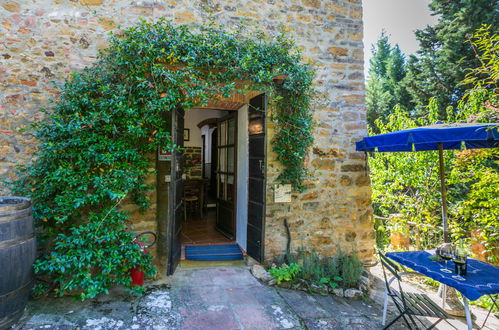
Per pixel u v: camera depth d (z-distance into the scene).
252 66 3.35
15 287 2.23
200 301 2.87
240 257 3.90
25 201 2.43
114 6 3.29
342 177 4.17
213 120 5.37
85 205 3.00
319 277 3.48
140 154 3.20
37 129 2.95
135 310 2.65
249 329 2.45
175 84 2.98
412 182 5.21
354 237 4.21
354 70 4.24
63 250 2.72
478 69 3.35
